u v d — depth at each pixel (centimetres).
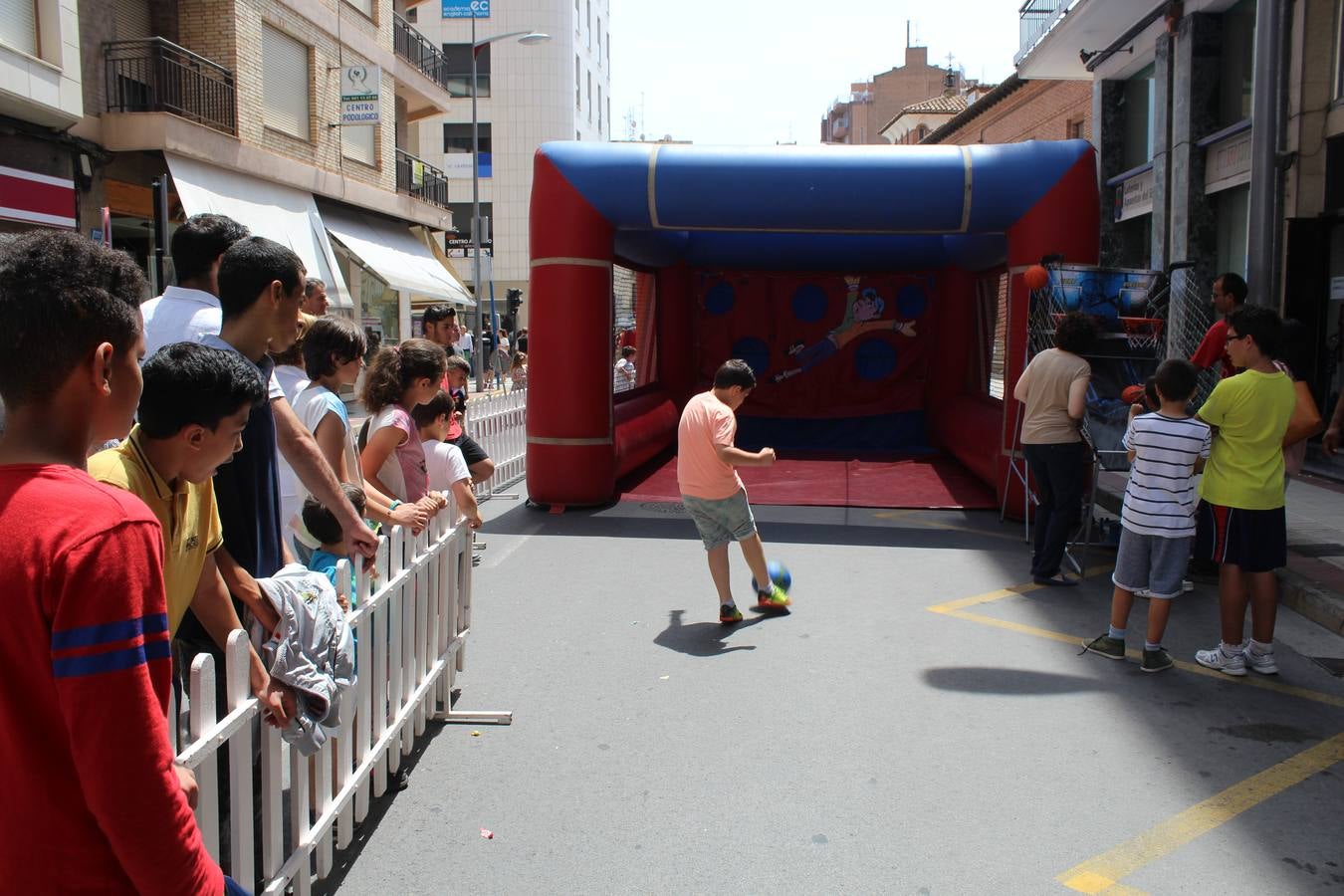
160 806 154
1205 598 679
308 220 2033
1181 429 514
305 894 302
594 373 952
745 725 460
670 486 1112
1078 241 880
